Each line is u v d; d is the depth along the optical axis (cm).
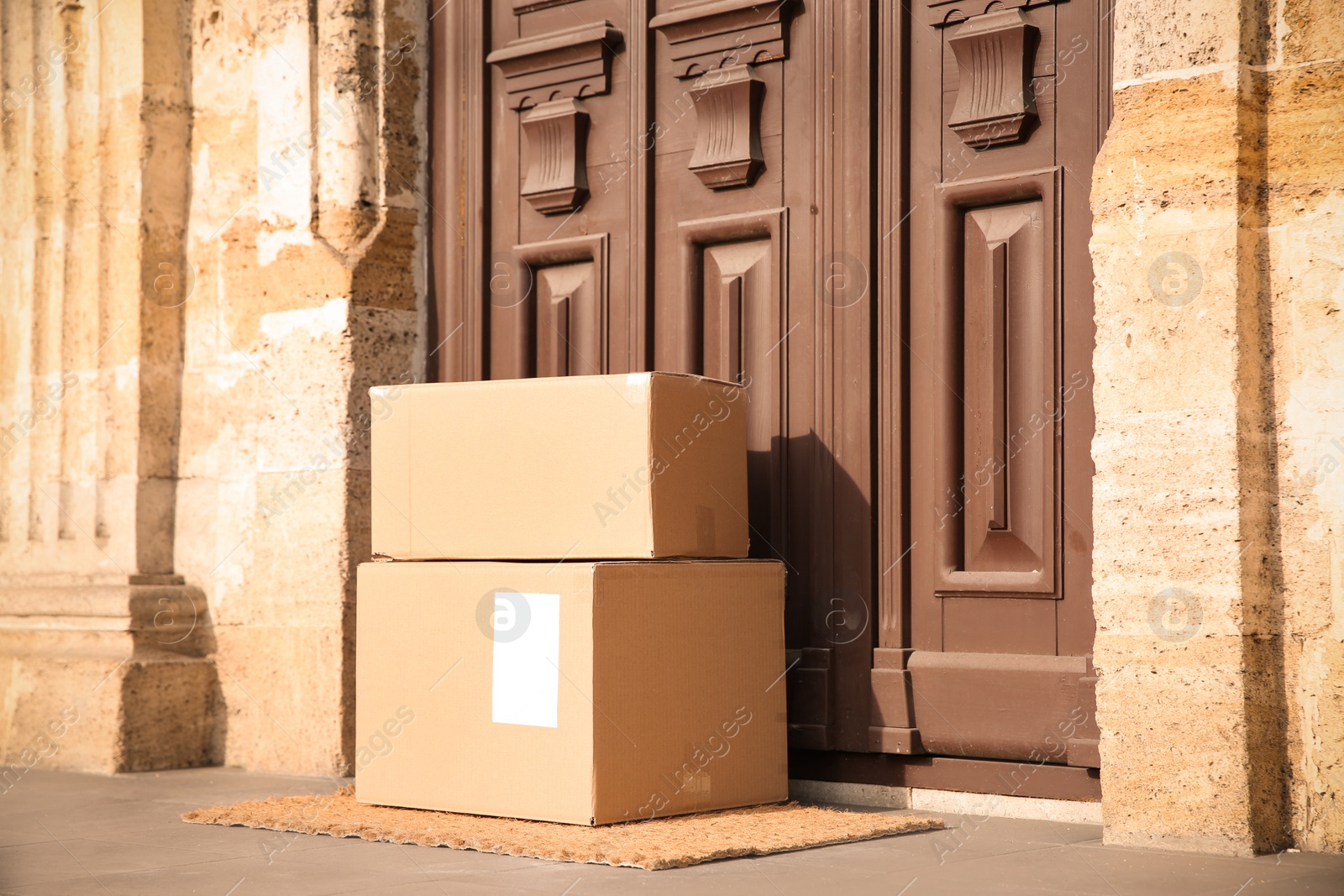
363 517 466
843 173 396
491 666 347
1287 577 317
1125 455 327
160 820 366
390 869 294
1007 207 374
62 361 517
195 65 514
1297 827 315
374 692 368
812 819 343
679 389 352
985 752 366
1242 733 308
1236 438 313
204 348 503
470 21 477
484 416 365
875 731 381
